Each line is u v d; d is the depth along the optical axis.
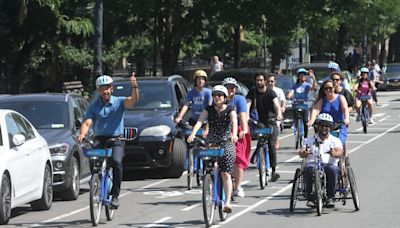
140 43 104.62
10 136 30.44
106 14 75.38
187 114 44.66
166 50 82.81
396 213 29.56
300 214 29.91
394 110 89.56
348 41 158.50
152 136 41.00
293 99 53.84
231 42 100.00
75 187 35.81
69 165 35.00
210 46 104.81
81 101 40.44
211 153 27.42
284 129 71.19
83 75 88.38
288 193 35.56
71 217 31.02
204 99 38.47
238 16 80.56
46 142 34.16
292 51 123.12
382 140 58.72
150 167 41.25
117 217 30.44
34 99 38.09
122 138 29.31
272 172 38.28
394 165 44.19
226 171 28.28
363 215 29.23
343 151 30.86
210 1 79.44
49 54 73.50
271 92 37.81
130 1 76.50
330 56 161.75
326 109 32.81
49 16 65.69
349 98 37.25
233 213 30.53
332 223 27.73
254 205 32.44
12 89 71.62
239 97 32.41
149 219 29.81
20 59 74.56
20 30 68.56
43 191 32.53
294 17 82.06
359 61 148.88
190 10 80.19
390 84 130.75
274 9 80.88
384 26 159.12
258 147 37.12
